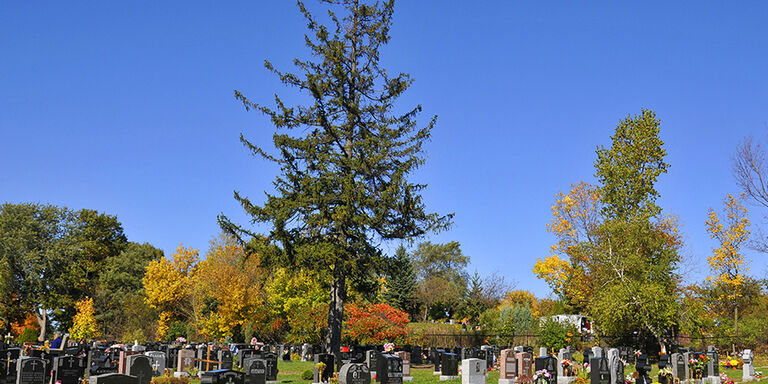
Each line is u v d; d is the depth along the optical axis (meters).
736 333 46.09
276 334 57.81
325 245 31.84
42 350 31.41
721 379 27.22
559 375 28.00
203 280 58.50
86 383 24.64
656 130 48.91
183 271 61.28
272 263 33.22
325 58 35.03
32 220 68.50
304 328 47.84
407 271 84.81
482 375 24.66
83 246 74.62
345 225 33.34
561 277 53.03
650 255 44.00
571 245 51.59
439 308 93.31
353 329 44.00
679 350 37.25
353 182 33.25
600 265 44.03
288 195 33.91
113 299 70.62
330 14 35.94
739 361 37.75
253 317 55.94
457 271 112.56
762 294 51.69
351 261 32.03
